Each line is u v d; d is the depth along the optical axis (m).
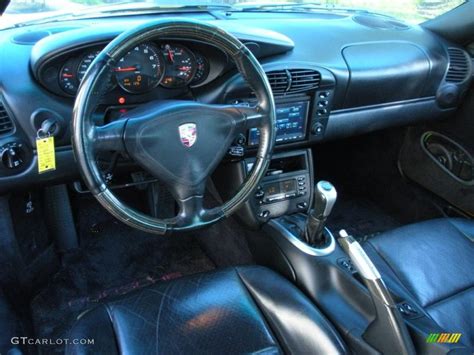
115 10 1.76
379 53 1.82
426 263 1.47
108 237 2.21
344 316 1.33
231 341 1.17
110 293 1.95
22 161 1.33
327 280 1.44
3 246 1.61
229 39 1.16
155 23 1.08
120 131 1.12
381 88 1.84
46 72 1.26
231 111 1.22
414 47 1.92
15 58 1.31
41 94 1.29
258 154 1.33
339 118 1.82
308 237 1.52
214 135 1.20
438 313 1.33
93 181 1.11
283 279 1.35
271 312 1.26
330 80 1.65
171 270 2.09
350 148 2.54
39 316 1.82
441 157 2.16
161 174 1.19
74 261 2.08
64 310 1.85
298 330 1.21
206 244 2.17
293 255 1.52
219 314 1.23
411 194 2.32
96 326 1.19
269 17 1.97
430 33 2.07
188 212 1.26
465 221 1.67
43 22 1.65
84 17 1.72
